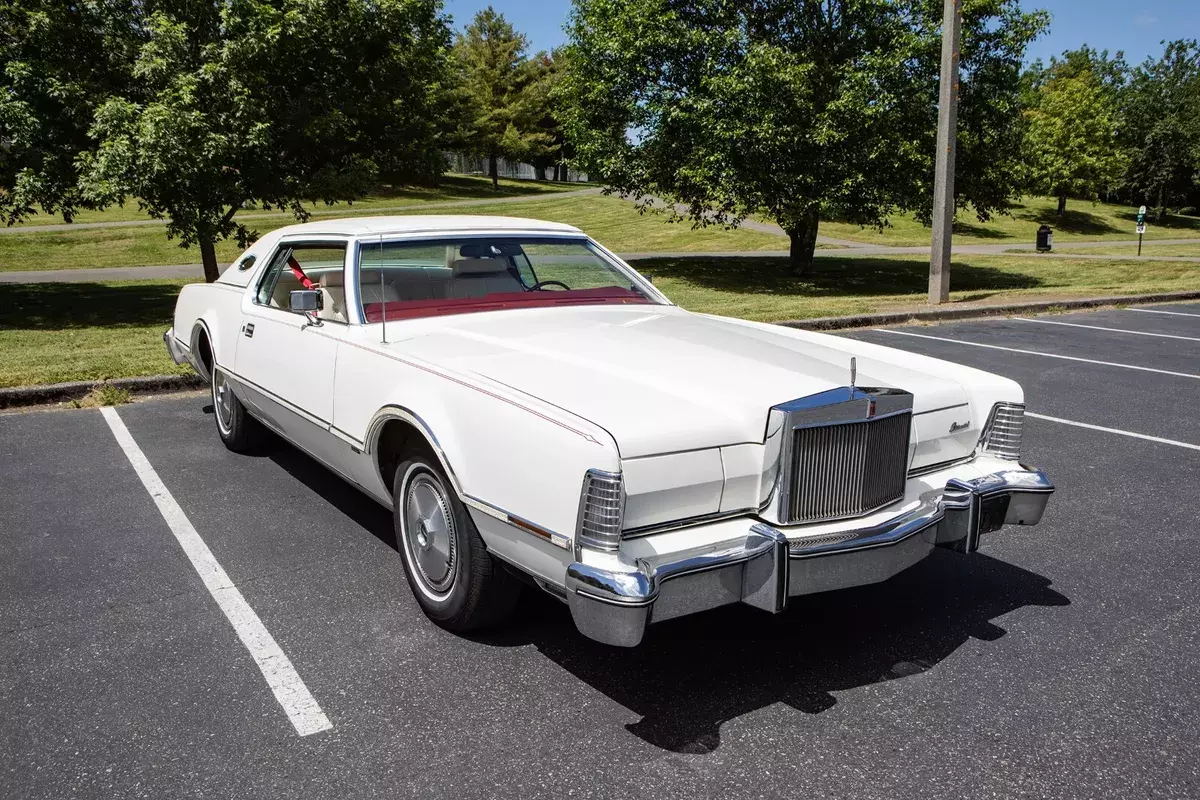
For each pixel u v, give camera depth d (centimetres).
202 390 734
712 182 1862
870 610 359
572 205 4438
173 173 1201
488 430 287
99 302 1592
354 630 334
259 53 1283
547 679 301
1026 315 1291
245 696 288
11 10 1235
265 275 493
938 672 309
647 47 1903
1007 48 1836
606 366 317
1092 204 5638
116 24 1305
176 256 2638
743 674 307
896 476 304
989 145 1928
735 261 2520
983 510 319
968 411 340
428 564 335
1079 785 246
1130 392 779
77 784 243
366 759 255
